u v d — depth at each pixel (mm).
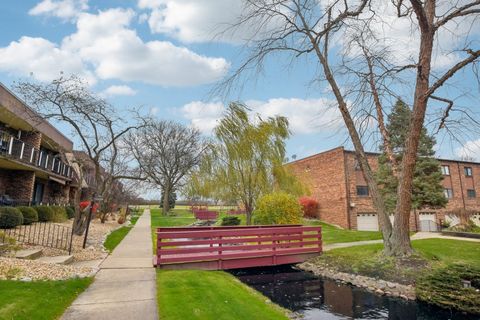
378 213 11219
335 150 27938
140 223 25875
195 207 40844
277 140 16906
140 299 5828
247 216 16906
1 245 8141
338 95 11211
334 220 27469
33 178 19578
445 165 31734
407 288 8555
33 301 5090
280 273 11203
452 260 10438
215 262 10016
